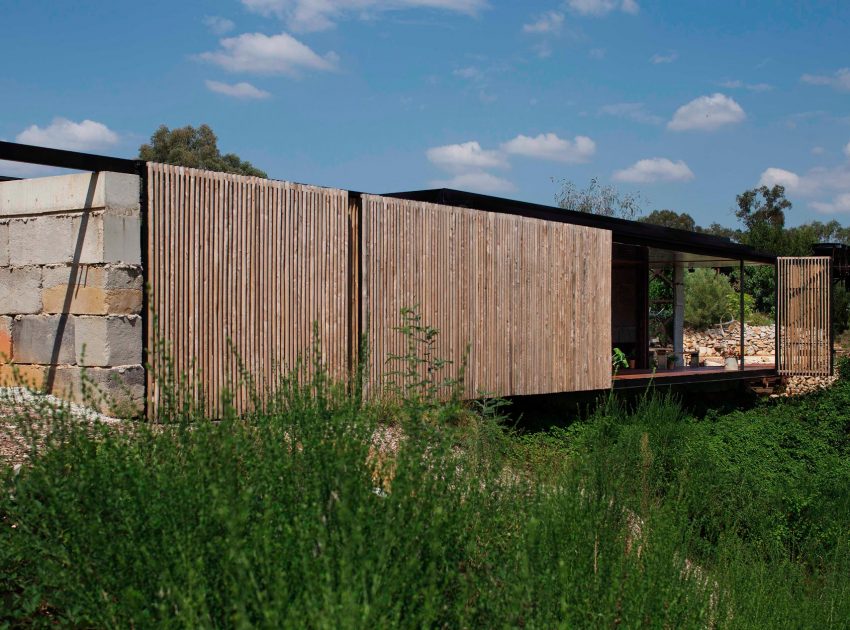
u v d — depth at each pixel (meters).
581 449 8.65
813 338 18.48
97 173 6.95
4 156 6.32
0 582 3.32
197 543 2.78
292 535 2.77
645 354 18.25
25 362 7.56
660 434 10.34
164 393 3.85
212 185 7.55
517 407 12.10
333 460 3.22
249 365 7.77
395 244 9.39
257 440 3.63
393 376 9.15
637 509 5.57
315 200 8.46
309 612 2.37
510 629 2.80
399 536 2.88
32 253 7.54
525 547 3.24
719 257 18.03
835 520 9.10
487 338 10.61
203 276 7.45
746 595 5.24
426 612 2.60
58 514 3.19
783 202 55.50
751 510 8.83
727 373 16.83
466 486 3.94
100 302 6.88
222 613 2.71
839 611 6.10
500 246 10.87
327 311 8.52
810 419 15.34
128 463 3.36
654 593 3.76
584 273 12.36
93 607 2.79
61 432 3.63
